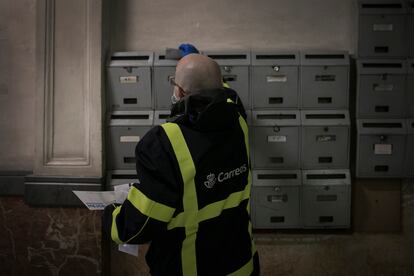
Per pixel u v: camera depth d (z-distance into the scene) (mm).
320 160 2293
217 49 2420
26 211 2340
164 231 1266
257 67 2246
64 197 2270
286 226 2287
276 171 2273
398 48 2264
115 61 2305
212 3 2416
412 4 2266
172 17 2428
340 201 2268
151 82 2277
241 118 1460
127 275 2463
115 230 1255
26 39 2389
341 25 2398
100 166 2273
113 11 2434
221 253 1316
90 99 2270
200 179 1229
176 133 1224
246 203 1440
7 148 2434
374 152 2264
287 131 2256
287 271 2430
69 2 2268
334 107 2266
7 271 2369
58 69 2285
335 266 2422
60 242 2326
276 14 2408
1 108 2424
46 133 2301
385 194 2367
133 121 2277
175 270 1265
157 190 1168
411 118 2268
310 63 2242
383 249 2410
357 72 2254
